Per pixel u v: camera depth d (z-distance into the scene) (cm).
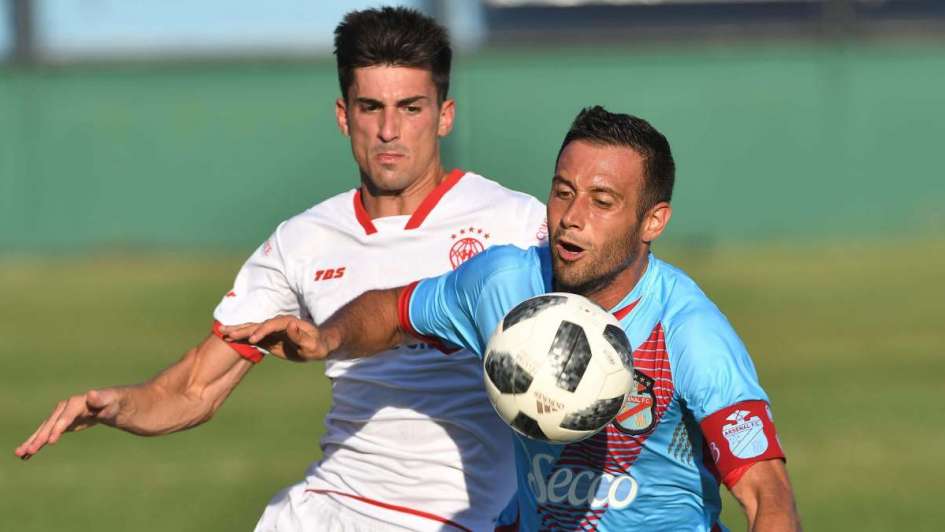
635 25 9106
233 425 4369
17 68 8519
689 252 8238
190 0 8725
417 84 1975
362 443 1998
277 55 8800
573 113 8738
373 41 1955
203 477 3700
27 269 7975
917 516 3241
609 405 1527
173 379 1970
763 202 8862
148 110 8581
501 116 8700
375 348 1814
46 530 3189
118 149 8581
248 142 8644
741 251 8244
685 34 9131
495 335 1569
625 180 1541
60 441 4234
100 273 7744
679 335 1562
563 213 1567
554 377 1517
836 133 8850
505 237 2014
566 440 1548
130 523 3238
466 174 2072
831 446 4000
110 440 4228
